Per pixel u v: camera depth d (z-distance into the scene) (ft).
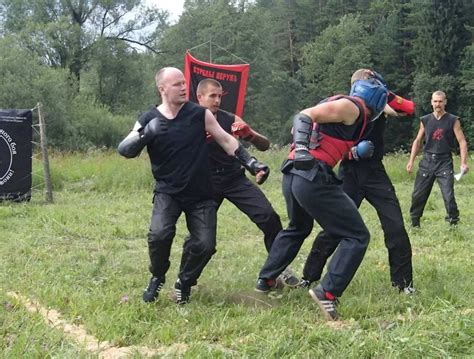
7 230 27.32
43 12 179.42
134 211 33.94
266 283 17.16
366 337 12.76
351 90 15.08
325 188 14.55
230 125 18.06
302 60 220.43
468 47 168.45
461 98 169.68
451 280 18.38
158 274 15.87
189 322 14.32
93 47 176.14
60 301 15.74
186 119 15.46
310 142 14.65
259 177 15.47
